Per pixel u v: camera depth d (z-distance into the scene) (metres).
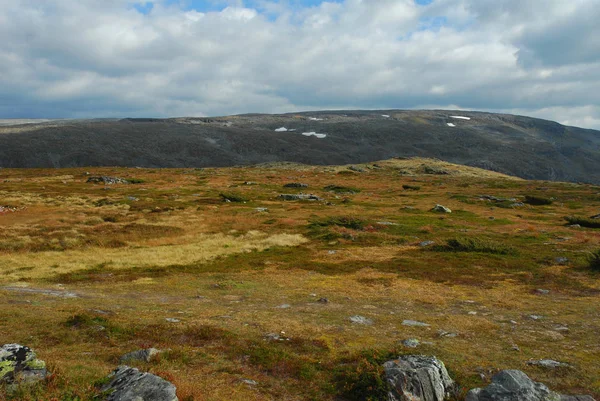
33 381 9.39
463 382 12.12
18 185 90.31
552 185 122.25
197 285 26.95
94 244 41.72
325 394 11.39
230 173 147.12
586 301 22.94
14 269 30.62
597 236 45.25
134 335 15.17
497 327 18.05
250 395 10.85
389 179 135.50
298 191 96.88
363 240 43.78
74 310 18.38
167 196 80.38
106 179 102.50
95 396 8.90
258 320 18.27
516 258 34.44
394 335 16.62
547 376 12.78
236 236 46.97
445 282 27.67
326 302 22.42
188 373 11.98
